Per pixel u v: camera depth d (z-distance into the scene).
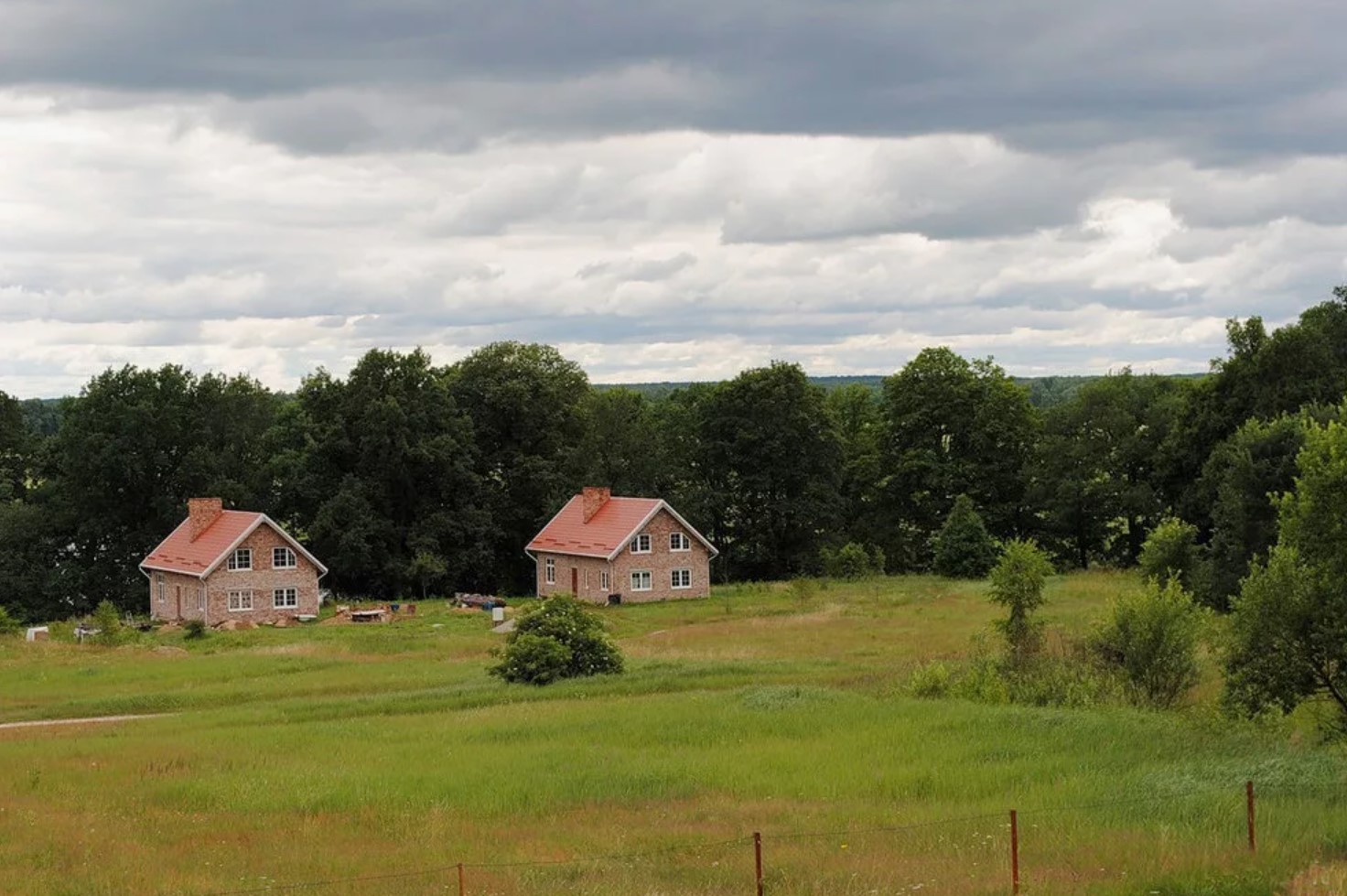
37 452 108.69
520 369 112.69
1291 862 18.88
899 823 23.22
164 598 91.19
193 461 102.06
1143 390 102.62
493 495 110.12
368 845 22.83
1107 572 90.81
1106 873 18.86
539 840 22.69
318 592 87.94
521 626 49.12
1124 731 31.09
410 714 41.06
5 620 76.56
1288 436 60.53
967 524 92.62
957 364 109.69
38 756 33.28
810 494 107.38
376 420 101.56
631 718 36.47
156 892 19.52
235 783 28.50
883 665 48.75
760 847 20.12
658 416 119.06
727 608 78.75
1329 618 31.83
